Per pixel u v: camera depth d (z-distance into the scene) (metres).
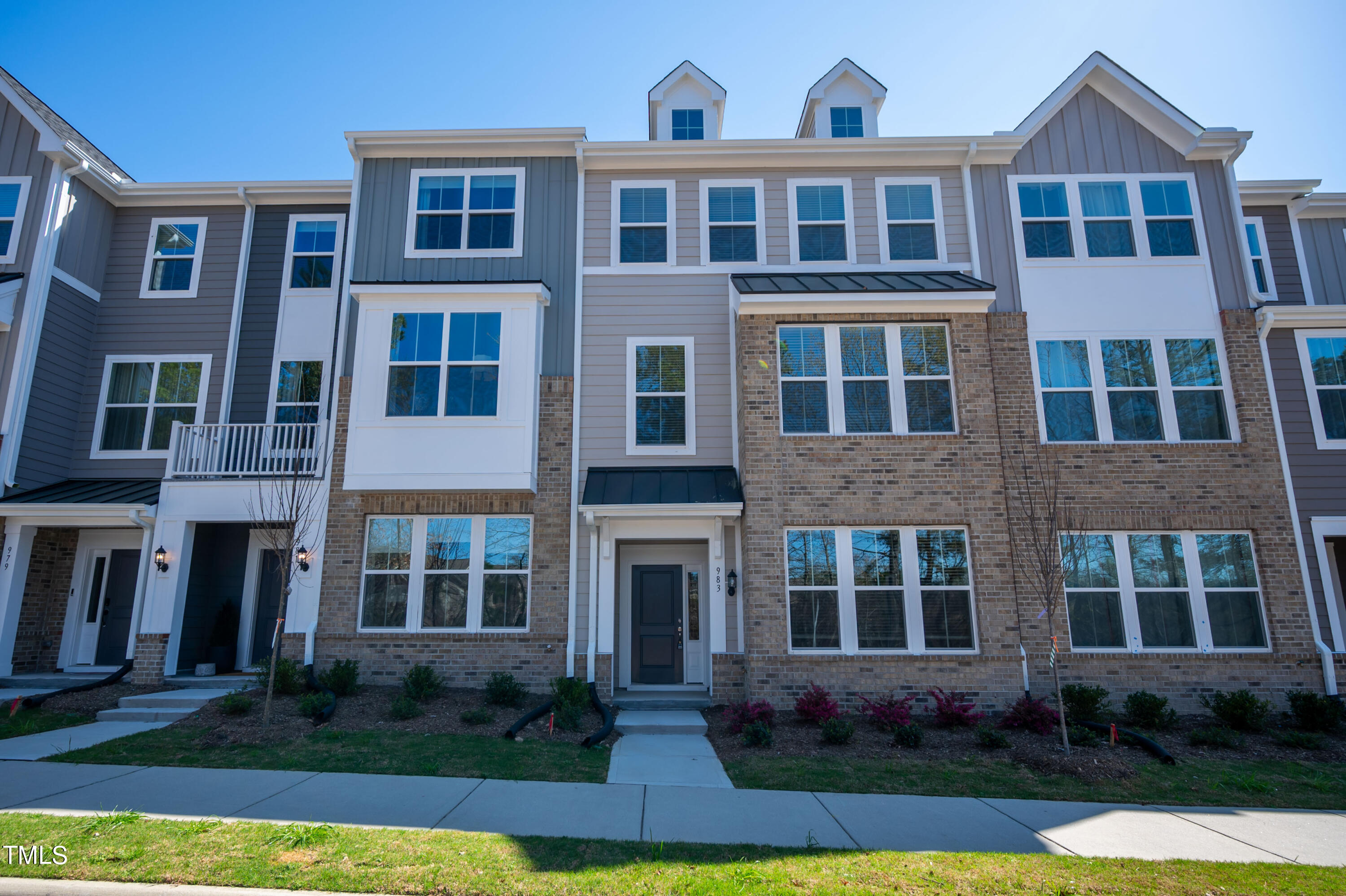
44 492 12.53
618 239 13.18
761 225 13.30
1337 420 12.14
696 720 10.23
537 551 11.80
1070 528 10.65
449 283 12.06
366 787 6.80
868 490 11.09
